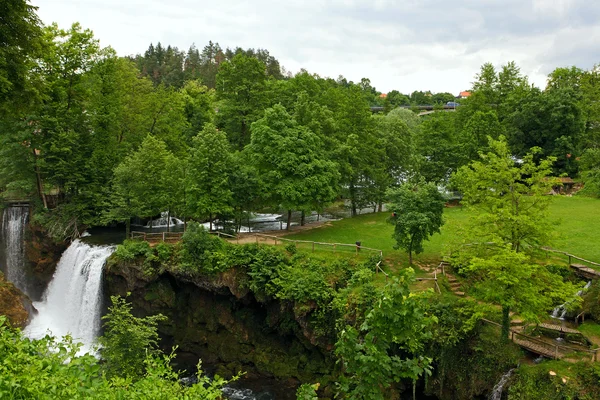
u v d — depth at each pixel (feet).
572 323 81.82
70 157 149.69
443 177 176.04
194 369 106.52
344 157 150.10
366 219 158.81
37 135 145.48
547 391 64.80
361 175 166.91
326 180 134.72
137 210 130.62
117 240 142.10
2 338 39.01
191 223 118.73
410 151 178.81
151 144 136.36
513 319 83.61
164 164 136.26
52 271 146.00
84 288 125.80
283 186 130.41
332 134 154.30
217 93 175.22
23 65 78.54
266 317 108.06
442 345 77.92
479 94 196.44
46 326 126.52
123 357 70.69
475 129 173.06
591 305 83.05
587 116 206.49
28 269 150.20
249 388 97.25
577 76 236.84
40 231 148.25
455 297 88.99
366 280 97.25
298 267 107.86
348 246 124.16
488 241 76.02
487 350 74.74
